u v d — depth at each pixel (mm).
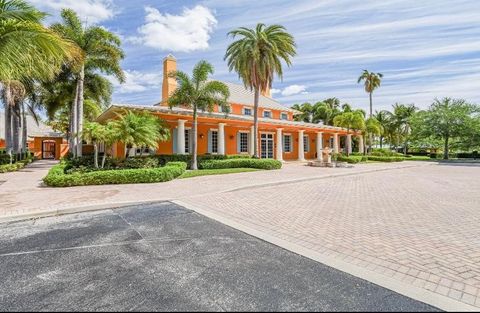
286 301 2711
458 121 37344
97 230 5176
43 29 7777
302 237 4770
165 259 3805
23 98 20578
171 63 28000
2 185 10711
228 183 11438
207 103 16891
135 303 2703
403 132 49281
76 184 10453
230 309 2576
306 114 49344
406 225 5516
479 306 2635
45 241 4547
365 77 41969
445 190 10391
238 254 3992
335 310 2547
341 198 8562
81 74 17656
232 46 20625
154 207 7238
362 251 4098
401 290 2938
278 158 25266
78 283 3119
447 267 3527
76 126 18156
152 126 14750
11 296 2842
